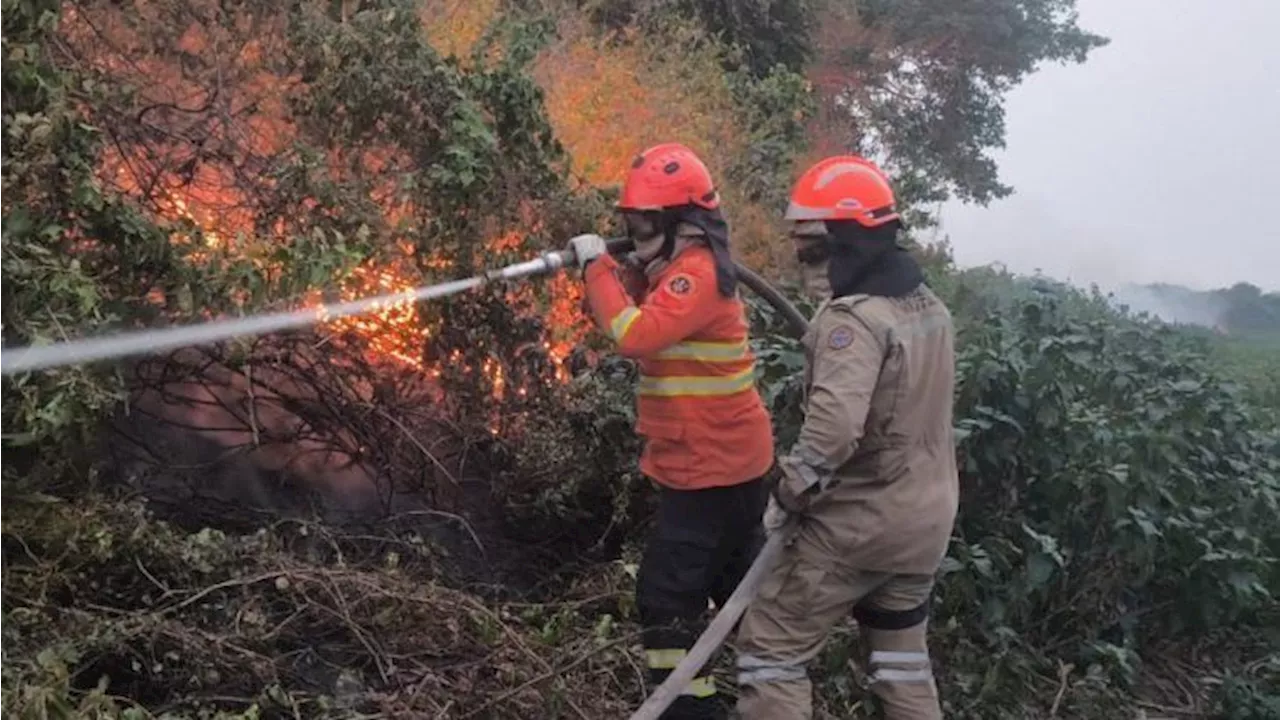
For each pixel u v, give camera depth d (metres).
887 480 3.69
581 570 5.07
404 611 4.13
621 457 5.09
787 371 5.41
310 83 4.81
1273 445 7.54
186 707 3.57
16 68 3.79
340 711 3.66
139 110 4.59
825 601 3.74
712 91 9.66
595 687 4.17
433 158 4.92
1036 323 6.58
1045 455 5.69
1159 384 6.70
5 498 3.78
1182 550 5.98
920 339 3.68
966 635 5.23
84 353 3.73
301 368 4.84
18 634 3.47
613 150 8.12
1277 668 5.79
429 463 5.08
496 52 6.36
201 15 4.73
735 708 4.06
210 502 4.65
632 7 10.50
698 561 3.93
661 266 3.90
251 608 3.91
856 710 4.46
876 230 3.68
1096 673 5.29
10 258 3.59
